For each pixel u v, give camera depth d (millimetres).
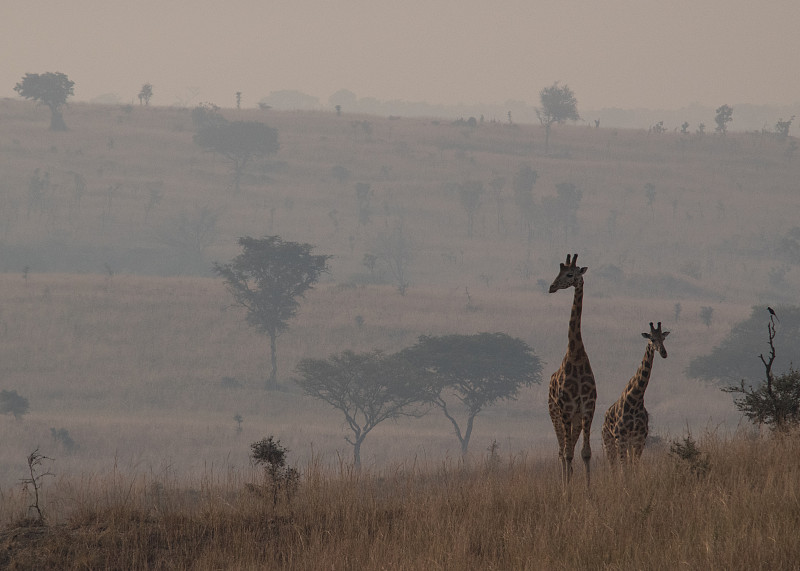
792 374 12820
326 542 7855
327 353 75250
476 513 8438
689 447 9773
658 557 6527
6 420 52438
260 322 71188
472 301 93750
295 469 9508
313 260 72312
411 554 7199
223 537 8148
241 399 63906
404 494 9781
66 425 52125
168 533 8195
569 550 6953
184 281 95000
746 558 6293
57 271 120938
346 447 52219
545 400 66688
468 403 54156
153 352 72438
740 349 63906
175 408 61594
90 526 8469
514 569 6684
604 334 82625
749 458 9805
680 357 76188
